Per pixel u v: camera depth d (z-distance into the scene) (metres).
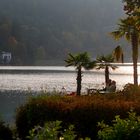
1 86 112.19
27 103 21.88
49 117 20.55
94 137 20.08
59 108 20.52
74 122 20.22
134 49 60.03
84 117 20.16
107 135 10.15
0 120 21.34
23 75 183.25
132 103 20.50
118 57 59.19
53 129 9.29
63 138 9.16
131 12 32.47
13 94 82.38
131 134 10.06
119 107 20.05
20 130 21.66
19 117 21.70
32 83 126.25
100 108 20.14
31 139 9.40
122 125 10.20
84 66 67.56
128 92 28.53
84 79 149.25
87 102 20.73
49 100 21.30
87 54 68.25
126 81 142.12
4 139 19.48
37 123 20.73
